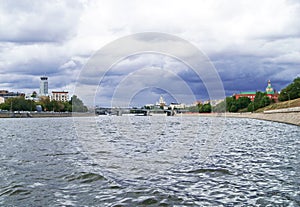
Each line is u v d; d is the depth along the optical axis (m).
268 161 16.52
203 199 9.65
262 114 104.50
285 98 134.62
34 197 9.90
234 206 9.01
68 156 18.06
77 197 9.87
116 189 10.73
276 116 83.06
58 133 39.16
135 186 11.09
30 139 30.23
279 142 27.36
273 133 39.34
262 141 28.38
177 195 10.02
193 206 9.02
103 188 10.86
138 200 9.52
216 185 11.30
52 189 10.77
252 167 14.73
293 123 64.62
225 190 10.65
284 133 39.34
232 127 54.88
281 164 15.59
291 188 10.91
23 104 147.00
